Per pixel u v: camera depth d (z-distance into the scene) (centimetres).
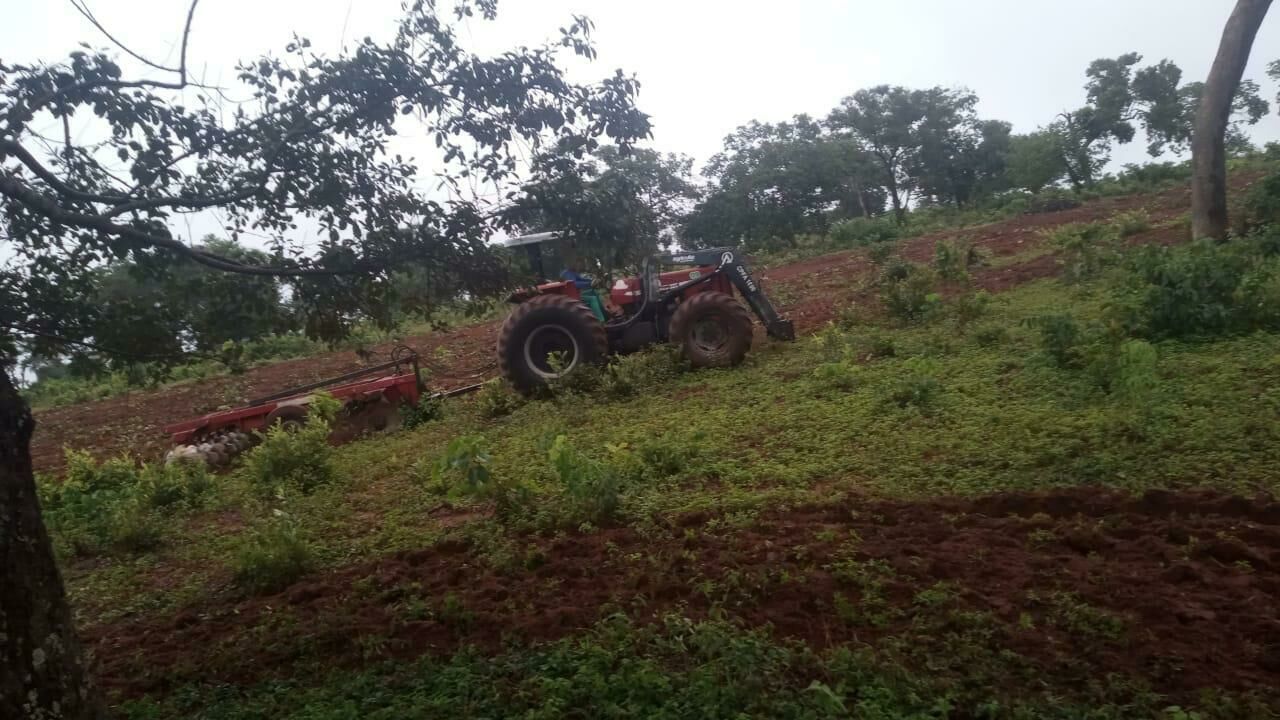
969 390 888
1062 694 376
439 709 401
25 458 325
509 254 542
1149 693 365
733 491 675
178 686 475
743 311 1204
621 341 1283
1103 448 664
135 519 781
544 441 859
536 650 454
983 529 556
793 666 411
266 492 884
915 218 3503
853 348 1162
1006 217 2853
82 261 479
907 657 412
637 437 888
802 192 3344
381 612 534
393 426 1187
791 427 852
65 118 455
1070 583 467
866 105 4200
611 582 536
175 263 482
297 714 416
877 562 510
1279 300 964
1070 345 912
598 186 524
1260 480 580
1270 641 400
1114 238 1666
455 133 501
